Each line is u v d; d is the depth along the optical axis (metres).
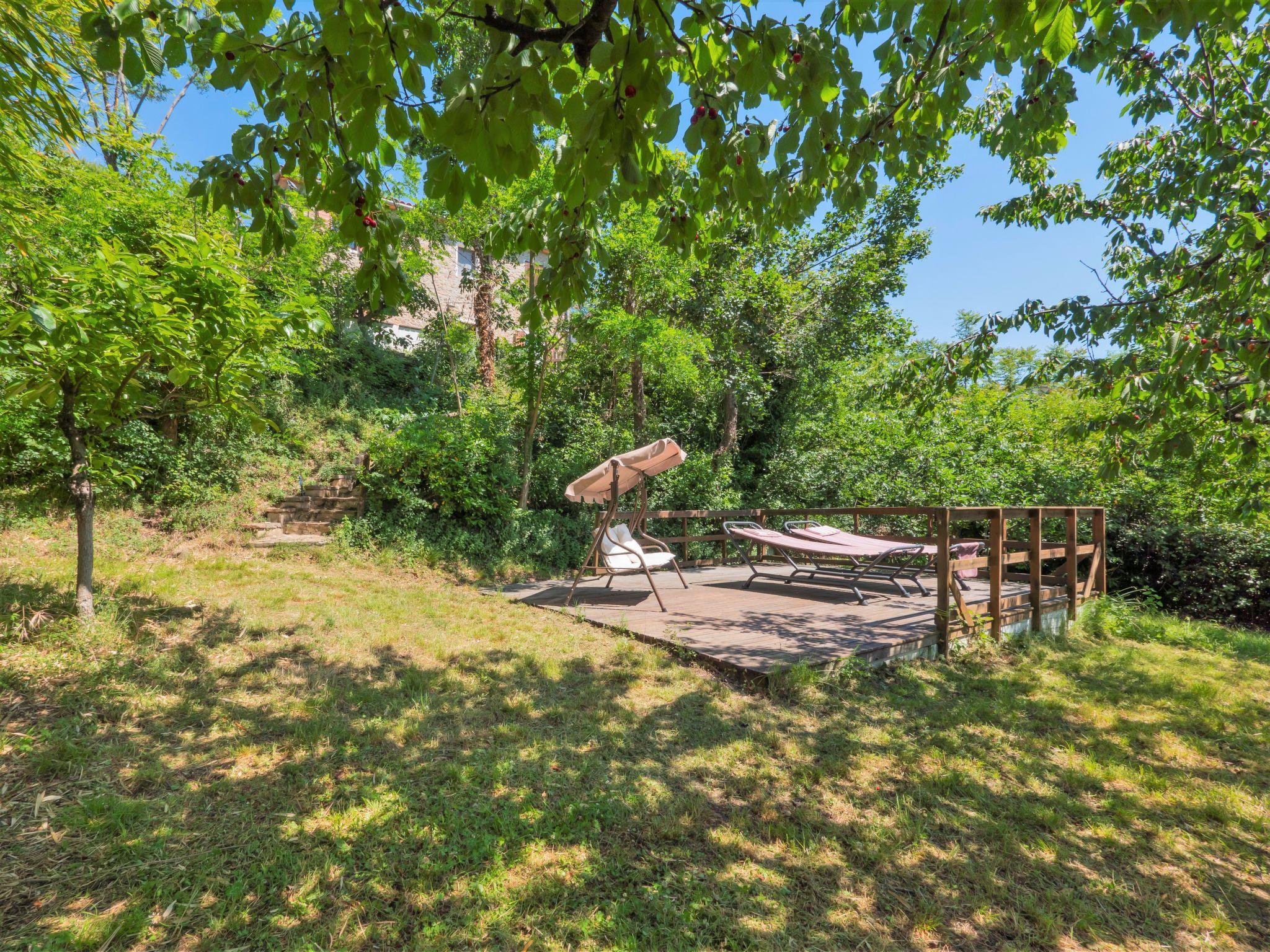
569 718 3.41
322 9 1.52
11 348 3.33
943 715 3.86
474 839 2.28
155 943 1.75
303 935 1.81
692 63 2.05
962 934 2.04
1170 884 2.40
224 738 2.93
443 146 2.00
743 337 12.42
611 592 6.81
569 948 1.84
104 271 3.15
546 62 1.68
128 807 2.29
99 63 1.65
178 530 7.36
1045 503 9.61
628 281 10.21
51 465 7.37
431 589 6.59
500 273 10.26
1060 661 5.34
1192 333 3.36
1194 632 6.89
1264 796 3.12
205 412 4.71
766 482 12.27
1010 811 2.80
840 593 6.73
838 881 2.25
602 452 10.66
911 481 10.38
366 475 8.42
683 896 2.09
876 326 13.53
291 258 9.00
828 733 3.49
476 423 9.27
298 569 6.68
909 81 2.35
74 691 3.19
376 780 2.66
